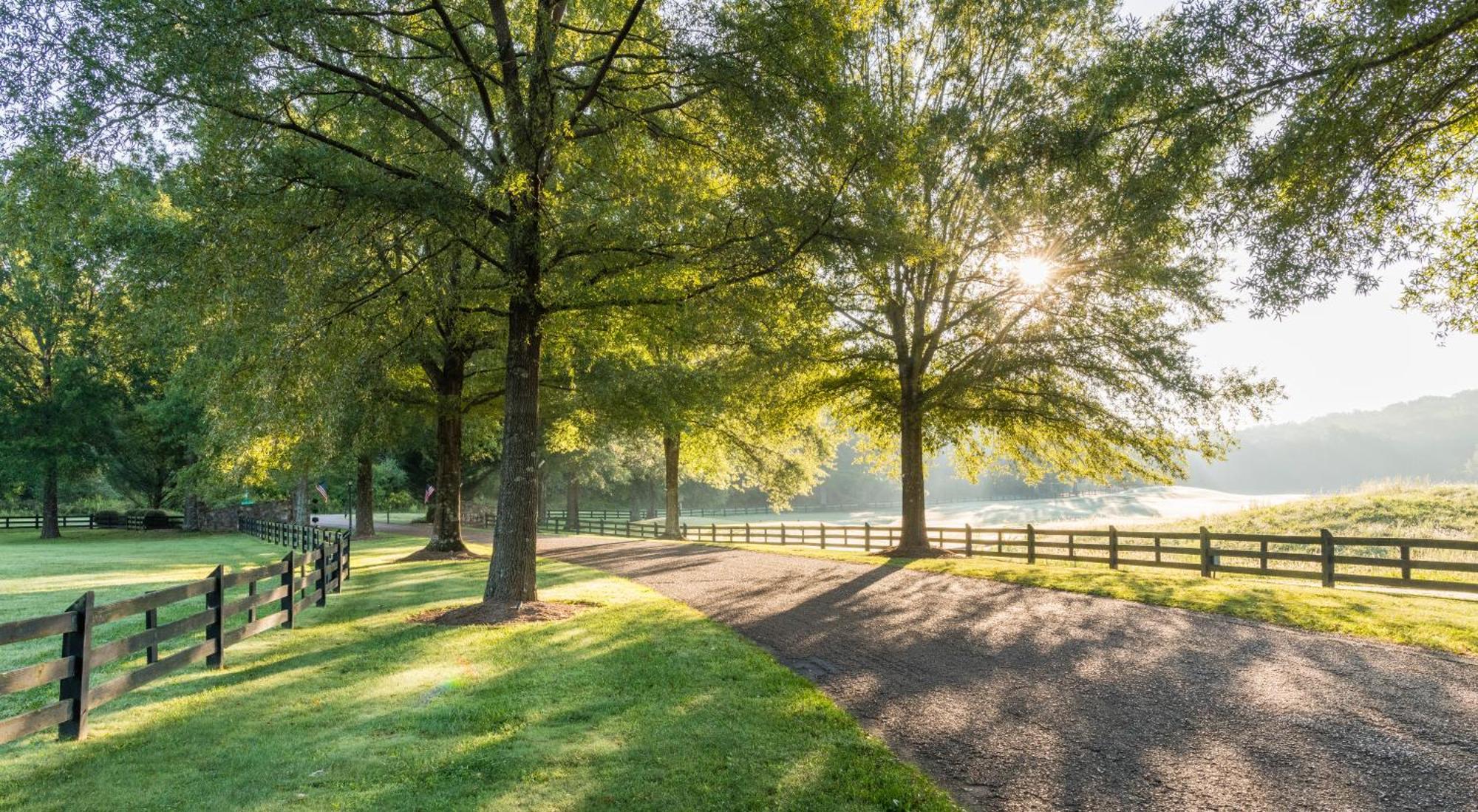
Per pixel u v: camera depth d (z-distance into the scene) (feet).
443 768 17.74
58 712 19.99
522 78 35.04
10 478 133.90
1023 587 49.60
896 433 83.05
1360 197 32.53
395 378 66.69
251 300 32.30
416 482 181.88
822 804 15.48
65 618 20.33
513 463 40.34
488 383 78.33
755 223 37.63
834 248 37.93
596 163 39.24
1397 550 74.43
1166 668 27.17
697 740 19.29
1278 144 31.09
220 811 15.84
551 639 31.81
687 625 34.86
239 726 21.33
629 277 40.42
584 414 78.74
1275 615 36.63
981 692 24.23
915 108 68.80
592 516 223.30
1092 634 33.42
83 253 33.65
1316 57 30.30
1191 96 31.86
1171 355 63.72
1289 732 20.17
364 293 36.88
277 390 36.68
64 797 16.63
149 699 24.08
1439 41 28.71
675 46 35.24
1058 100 44.14
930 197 67.92
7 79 27.66
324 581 45.34
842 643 31.78
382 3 35.94
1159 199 34.09
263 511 158.40
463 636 32.71
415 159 38.93
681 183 40.22
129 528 163.12
